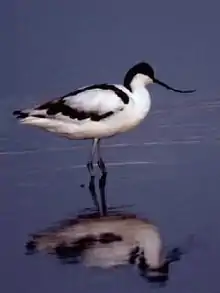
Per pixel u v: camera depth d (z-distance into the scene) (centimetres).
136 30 2706
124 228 1162
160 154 1589
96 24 2736
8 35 2714
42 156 1625
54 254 1073
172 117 1900
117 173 1471
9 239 1139
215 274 984
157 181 1400
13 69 2497
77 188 1392
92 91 1476
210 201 1275
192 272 992
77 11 2761
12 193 1371
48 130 1501
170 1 2762
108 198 1321
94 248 1087
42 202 1313
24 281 991
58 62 2569
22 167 1549
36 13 2766
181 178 1412
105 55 2611
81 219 1217
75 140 1731
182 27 2711
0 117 1980
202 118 1891
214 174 1428
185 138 1711
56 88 2402
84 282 977
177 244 1089
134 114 1471
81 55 2614
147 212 1235
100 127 1469
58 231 1166
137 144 1673
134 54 2605
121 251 1070
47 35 2712
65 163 1570
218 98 2120
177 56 2589
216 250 1066
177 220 1191
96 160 1579
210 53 2598
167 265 1016
